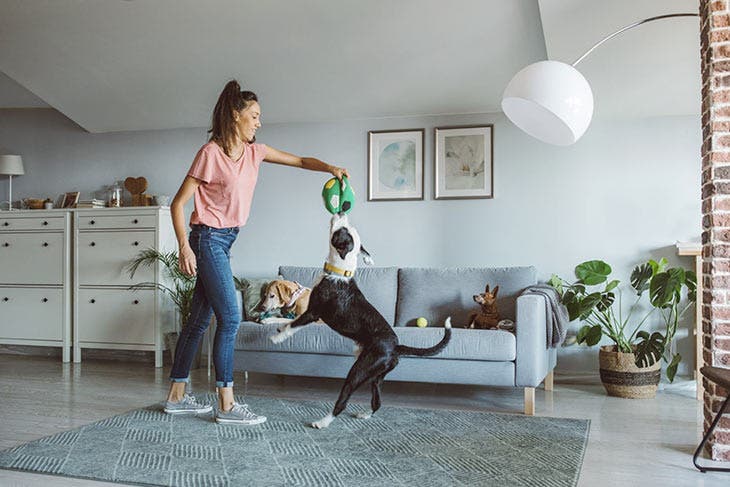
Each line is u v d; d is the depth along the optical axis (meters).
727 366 2.65
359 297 3.22
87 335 5.28
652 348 3.89
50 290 5.40
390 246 5.04
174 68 4.78
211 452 2.62
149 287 5.11
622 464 2.53
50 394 3.94
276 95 4.96
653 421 3.29
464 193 4.89
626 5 3.43
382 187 5.07
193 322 3.28
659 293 3.84
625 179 4.60
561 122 2.89
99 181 5.84
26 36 4.55
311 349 3.82
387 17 4.03
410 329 3.69
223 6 4.07
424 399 3.89
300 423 3.13
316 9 4.02
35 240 5.45
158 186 5.67
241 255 5.38
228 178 2.98
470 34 4.10
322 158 5.22
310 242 5.23
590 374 4.61
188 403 3.33
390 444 2.75
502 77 4.48
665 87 4.19
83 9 4.23
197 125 5.54
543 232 4.74
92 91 5.17
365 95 4.84
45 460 2.49
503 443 2.78
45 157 6.01
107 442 2.76
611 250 4.62
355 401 3.77
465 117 4.92
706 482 2.32
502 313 4.21
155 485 2.23
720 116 2.66
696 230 4.46
